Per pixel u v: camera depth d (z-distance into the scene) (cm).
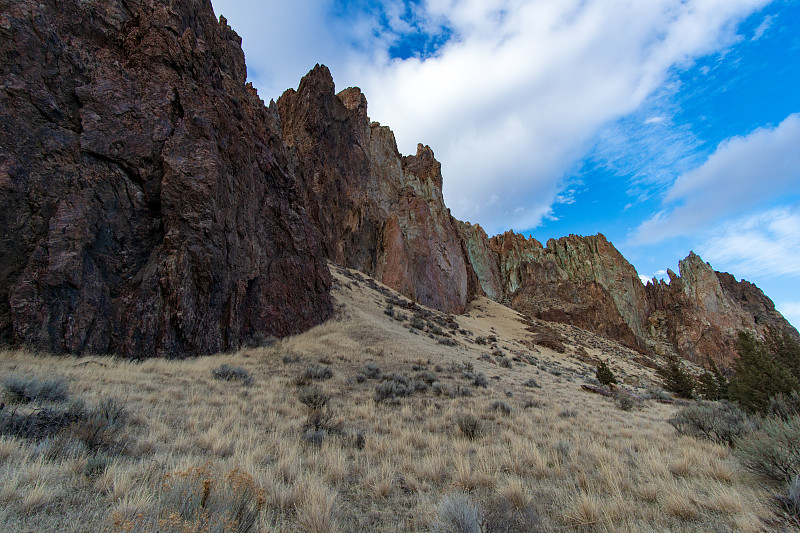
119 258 1460
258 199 2355
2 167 1229
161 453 586
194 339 1548
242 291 1934
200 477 391
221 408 952
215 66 2377
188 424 772
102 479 436
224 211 1800
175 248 1552
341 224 5347
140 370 1206
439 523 384
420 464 655
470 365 2191
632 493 545
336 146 5922
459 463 648
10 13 1379
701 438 923
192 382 1186
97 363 1166
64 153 1388
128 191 1537
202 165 1695
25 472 418
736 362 1384
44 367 1020
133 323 1379
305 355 1889
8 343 1122
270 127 3091
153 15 1872
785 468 526
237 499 367
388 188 7069
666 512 467
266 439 741
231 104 2231
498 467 652
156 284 1474
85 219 1352
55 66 1454
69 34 1581
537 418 1160
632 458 738
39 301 1188
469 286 7944
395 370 1872
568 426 1067
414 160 8594
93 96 1528
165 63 1817
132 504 365
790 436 557
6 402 680
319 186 5072
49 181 1327
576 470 662
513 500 497
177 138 1683
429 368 1998
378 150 7312
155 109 1684
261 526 368
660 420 1341
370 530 428
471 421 911
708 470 615
